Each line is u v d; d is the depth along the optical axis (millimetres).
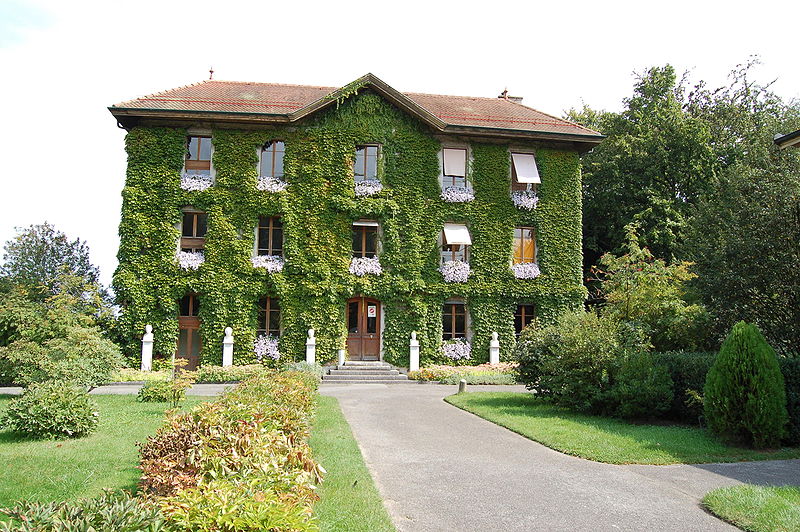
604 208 34844
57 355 14648
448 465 8562
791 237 12977
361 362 25453
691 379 12039
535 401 15562
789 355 13453
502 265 26922
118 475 7527
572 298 27234
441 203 26812
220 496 3936
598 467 8453
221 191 25375
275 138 26062
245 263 25125
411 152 26828
